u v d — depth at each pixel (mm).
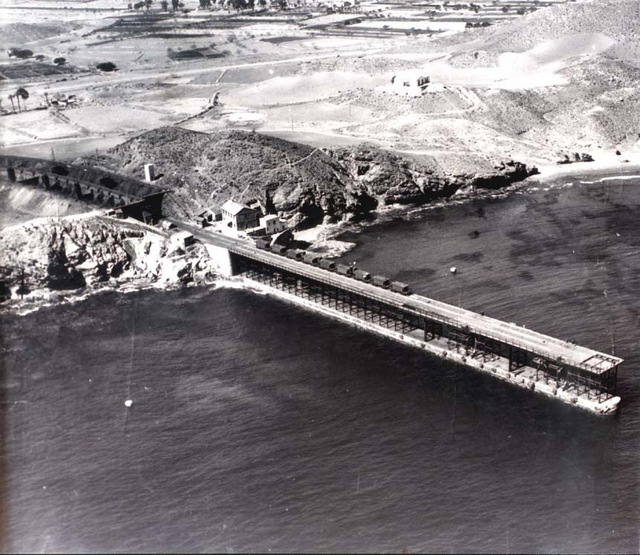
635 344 158750
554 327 167000
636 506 113688
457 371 154875
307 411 141500
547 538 108562
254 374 156000
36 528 114688
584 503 115000
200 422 139500
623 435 131000
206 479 124188
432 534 110250
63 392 151250
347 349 166000
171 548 109938
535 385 146500
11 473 126938
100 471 127188
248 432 136000
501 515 113375
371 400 144375
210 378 155250
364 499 117750
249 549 109062
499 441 130250
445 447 129000
